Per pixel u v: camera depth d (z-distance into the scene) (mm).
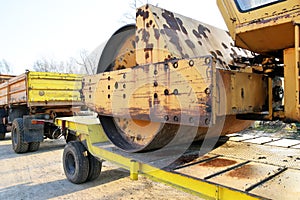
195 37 2562
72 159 4191
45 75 6504
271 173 1853
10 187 4059
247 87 2143
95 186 3947
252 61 2584
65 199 3518
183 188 1903
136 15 2402
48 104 6555
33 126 6473
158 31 2193
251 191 1496
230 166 2049
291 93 1884
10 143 8375
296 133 5867
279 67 2352
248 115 2494
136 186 3932
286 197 1403
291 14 1615
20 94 6777
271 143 3066
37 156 6215
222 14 2006
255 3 1782
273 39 1932
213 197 1683
